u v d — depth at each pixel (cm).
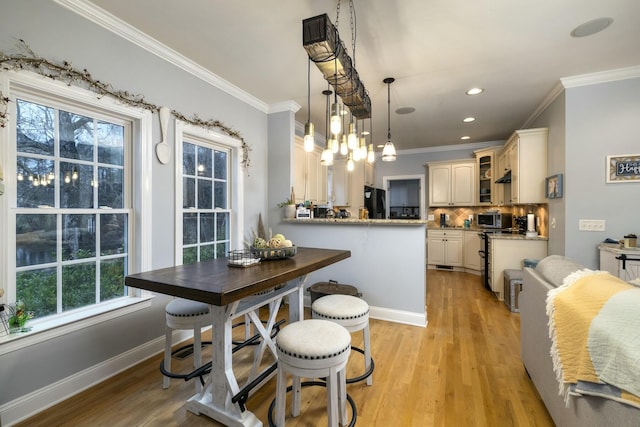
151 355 244
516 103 382
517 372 218
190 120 281
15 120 177
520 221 458
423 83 321
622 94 292
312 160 462
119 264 234
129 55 230
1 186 167
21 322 171
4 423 163
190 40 244
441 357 240
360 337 281
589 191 304
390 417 172
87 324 200
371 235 332
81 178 211
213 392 166
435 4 198
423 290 308
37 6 179
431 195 626
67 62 192
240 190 346
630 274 254
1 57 165
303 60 277
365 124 470
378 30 227
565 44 246
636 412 88
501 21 216
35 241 187
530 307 193
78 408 179
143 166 239
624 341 97
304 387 201
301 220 363
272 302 208
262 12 209
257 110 378
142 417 171
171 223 263
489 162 560
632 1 194
